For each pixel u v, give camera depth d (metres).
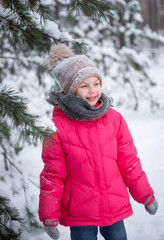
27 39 1.65
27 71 3.70
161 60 10.62
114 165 1.41
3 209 1.51
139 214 2.04
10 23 1.56
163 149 3.32
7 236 1.49
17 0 1.43
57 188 1.35
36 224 1.87
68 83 1.39
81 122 1.40
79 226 1.37
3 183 2.42
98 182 1.34
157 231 1.81
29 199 2.13
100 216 1.33
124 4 6.75
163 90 7.67
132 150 1.47
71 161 1.37
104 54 5.13
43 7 1.52
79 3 1.59
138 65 5.64
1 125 1.34
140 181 1.42
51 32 1.75
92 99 1.42
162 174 2.61
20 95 1.37
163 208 2.05
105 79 5.52
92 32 6.04
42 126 1.23
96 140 1.37
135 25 6.98
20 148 2.64
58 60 1.54
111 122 1.45
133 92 6.11
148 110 6.17
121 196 1.38
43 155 1.40
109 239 1.42
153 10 13.41
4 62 3.38
